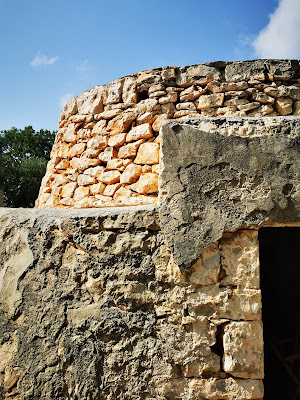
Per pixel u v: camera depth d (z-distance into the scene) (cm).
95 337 213
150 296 213
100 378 209
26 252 237
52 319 221
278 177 208
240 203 208
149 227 219
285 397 321
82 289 222
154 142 453
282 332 368
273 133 214
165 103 460
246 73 449
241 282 206
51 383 213
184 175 214
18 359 221
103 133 507
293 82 454
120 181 471
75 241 226
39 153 2378
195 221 210
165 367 204
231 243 210
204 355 203
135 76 496
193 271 209
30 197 1802
